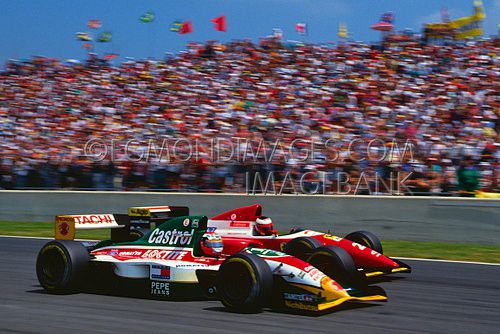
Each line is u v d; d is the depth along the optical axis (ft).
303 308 20.85
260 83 78.74
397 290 26.48
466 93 65.26
